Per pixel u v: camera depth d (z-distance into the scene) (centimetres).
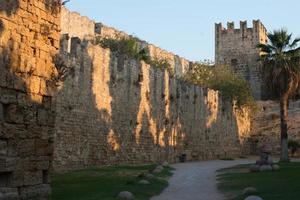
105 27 5981
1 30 1391
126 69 4525
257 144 7644
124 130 4447
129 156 4509
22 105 1470
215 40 9512
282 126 4994
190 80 7394
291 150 6900
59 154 3500
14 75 1442
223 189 2620
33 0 1534
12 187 1418
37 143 1527
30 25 1516
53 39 1630
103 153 4094
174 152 5416
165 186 2792
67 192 2361
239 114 7325
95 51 4012
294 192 2203
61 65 1673
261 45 5219
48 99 1591
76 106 3728
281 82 4978
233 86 7312
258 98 8919
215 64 8362
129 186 2598
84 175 3269
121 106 4412
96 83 4016
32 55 1523
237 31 9338
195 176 3466
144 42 6838
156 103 5069
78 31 5369
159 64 6719
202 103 6184
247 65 9138
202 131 6122
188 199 2247
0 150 1386
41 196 1527
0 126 1387
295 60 4994
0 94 1389
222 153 6631
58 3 1653
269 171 3509
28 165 1484
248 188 2339
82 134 3800
